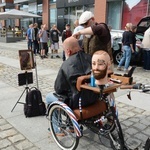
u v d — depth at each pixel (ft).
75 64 9.09
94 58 7.88
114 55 29.86
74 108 9.32
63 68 9.19
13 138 10.68
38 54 39.45
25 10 91.20
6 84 19.77
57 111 10.02
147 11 44.34
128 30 24.49
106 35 10.50
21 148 9.90
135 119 12.72
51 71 25.29
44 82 20.47
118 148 8.44
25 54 13.07
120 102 15.35
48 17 75.15
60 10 68.28
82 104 9.13
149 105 14.89
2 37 68.44
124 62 26.37
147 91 7.36
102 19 52.54
